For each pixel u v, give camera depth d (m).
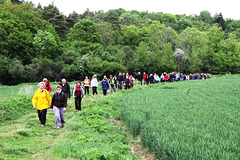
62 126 8.77
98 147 6.00
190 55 64.44
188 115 8.89
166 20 110.81
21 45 48.06
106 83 18.94
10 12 54.62
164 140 5.69
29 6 64.75
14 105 11.52
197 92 18.33
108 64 52.09
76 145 6.00
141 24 98.38
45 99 8.86
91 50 57.81
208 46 71.62
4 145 5.88
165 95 16.59
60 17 76.12
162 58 60.72
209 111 9.78
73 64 51.28
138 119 8.50
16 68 43.03
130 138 7.92
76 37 62.97
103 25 71.94
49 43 51.00
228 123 7.25
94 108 11.20
